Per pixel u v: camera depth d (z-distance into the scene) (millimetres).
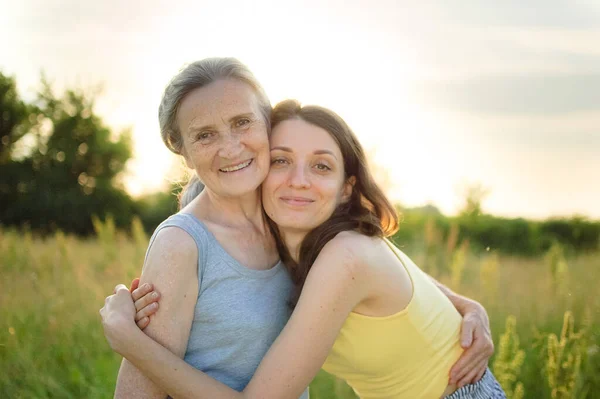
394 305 2168
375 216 2328
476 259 6941
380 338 2201
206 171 2146
